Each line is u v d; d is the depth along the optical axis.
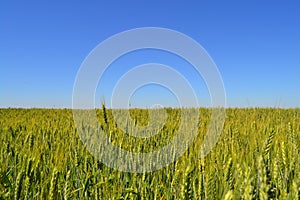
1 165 1.00
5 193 0.79
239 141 1.59
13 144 1.53
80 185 0.97
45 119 3.72
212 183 0.69
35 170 0.90
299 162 0.82
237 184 0.60
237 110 4.92
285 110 4.77
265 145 0.76
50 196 0.76
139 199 0.86
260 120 3.15
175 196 0.82
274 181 0.71
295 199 0.64
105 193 0.85
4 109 6.71
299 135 1.64
